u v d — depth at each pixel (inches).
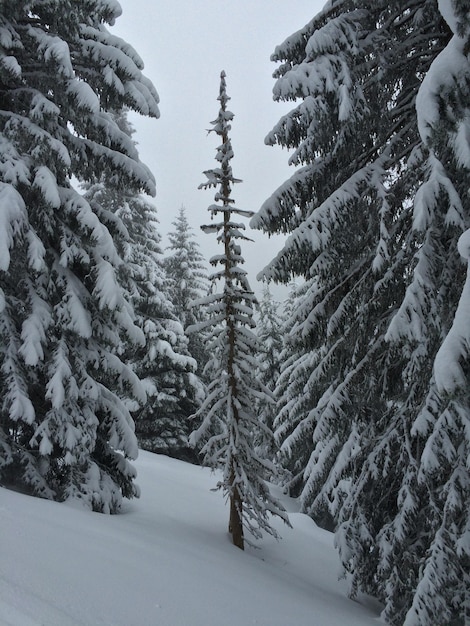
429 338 231.1
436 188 225.6
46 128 330.0
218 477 709.3
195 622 154.3
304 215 334.3
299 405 617.9
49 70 318.7
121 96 370.0
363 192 288.2
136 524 301.0
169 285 1037.8
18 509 221.1
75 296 323.6
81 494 304.5
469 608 209.6
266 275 290.4
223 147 411.8
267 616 188.7
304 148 299.1
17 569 147.3
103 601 145.0
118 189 404.8
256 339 397.4
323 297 335.3
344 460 350.9
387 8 302.4
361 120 279.7
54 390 292.4
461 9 191.3
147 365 850.8
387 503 290.4
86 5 345.7
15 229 275.4
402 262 271.9
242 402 398.3
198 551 281.7
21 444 323.0
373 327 300.0
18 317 318.0
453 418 227.0
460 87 193.3
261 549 398.3
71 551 183.9
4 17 314.7
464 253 168.6
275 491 847.1
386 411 315.0
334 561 414.0
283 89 275.3
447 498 222.4
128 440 354.6
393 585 244.2
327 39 270.5
